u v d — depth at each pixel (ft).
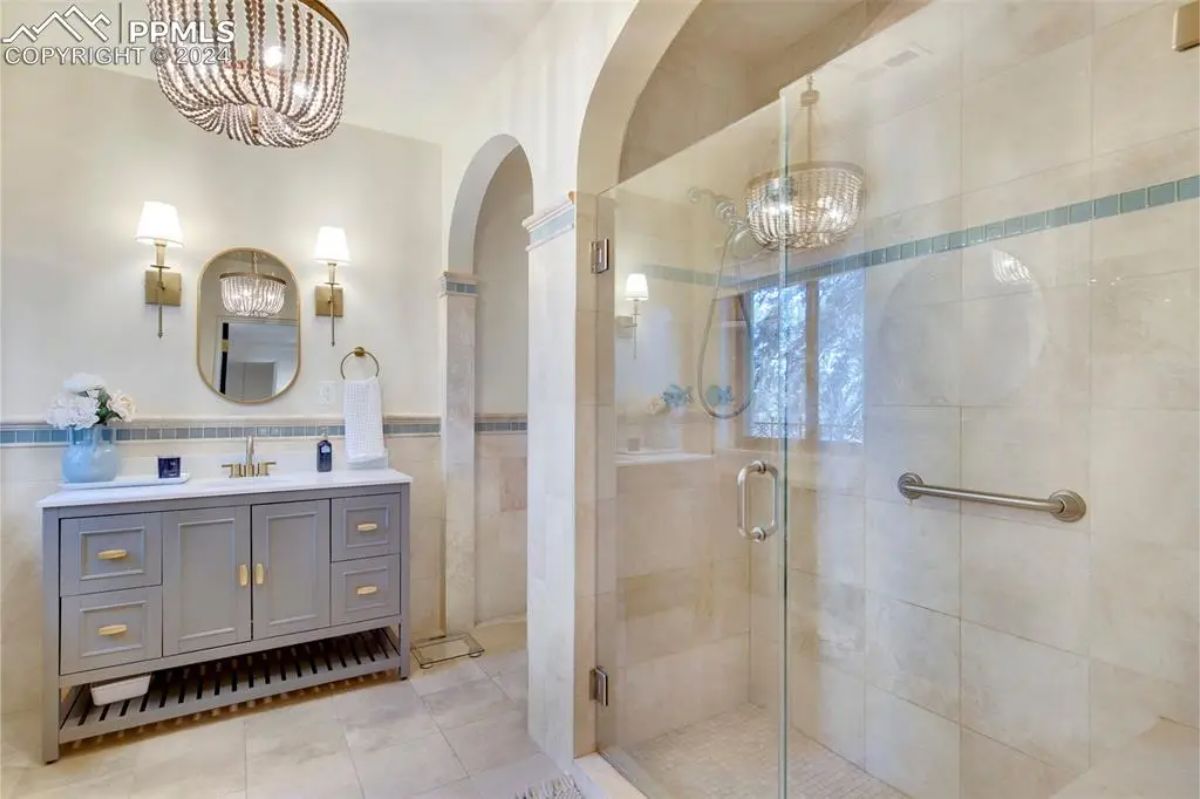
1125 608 4.46
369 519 8.09
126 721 6.56
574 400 6.21
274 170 8.91
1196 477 4.12
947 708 5.57
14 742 6.57
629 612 6.52
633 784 5.83
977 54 5.26
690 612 6.95
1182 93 4.12
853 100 6.26
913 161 5.76
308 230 9.16
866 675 6.24
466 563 10.11
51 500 6.38
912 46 5.75
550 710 6.53
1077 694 4.73
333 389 9.32
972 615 5.39
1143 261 4.33
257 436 8.70
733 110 7.59
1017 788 5.08
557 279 6.52
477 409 10.39
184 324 8.27
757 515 7.16
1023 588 5.05
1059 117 4.75
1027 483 5.00
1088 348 4.63
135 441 7.93
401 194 9.90
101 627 6.49
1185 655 4.18
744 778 6.11
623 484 6.48
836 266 6.44
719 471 7.09
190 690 7.28
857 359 6.27
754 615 7.29
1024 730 5.04
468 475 10.12
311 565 7.70
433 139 10.05
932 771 5.68
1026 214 4.96
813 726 6.73
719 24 6.73
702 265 6.91
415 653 9.11
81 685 6.91
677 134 7.14
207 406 8.41
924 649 5.75
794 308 6.77
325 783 5.96
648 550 6.64
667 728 6.76
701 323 6.93
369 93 8.52
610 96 6.00
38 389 7.41
